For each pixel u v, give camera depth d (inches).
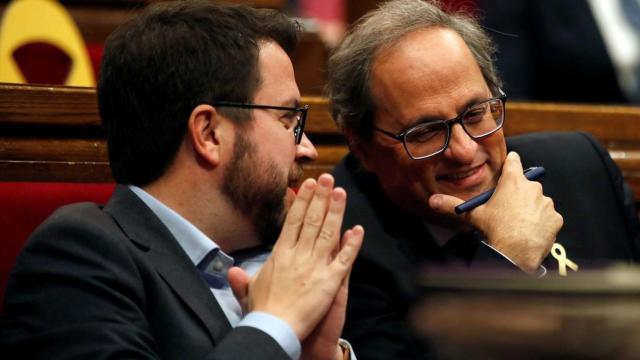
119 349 148.0
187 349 160.4
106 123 179.5
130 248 164.9
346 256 160.4
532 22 383.2
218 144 173.5
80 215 167.0
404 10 205.8
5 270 196.4
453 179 202.2
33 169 210.7
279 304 154.7
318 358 162.4
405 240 211.9
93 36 399.5
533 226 197.2
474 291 56.4
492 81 210.1
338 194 162.1
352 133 214.4
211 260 175.3
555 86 385.7
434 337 55.9
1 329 159.3
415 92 198.2
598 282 55.8
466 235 215.0
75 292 155.3
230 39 174.4
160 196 175.6
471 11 370.9
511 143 237.1
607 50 380.2
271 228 178.9
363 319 203.8
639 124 280.4
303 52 398.9
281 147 176.4
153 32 174.7
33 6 283.0
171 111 172.4
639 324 54.3
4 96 207.6
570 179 230.8
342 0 474.6
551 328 54.9
